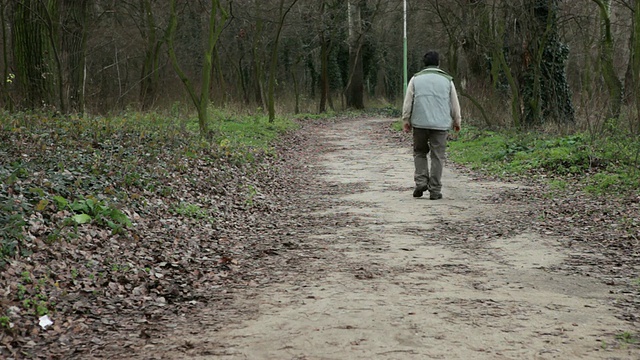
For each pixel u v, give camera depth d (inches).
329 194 461.4
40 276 211.8
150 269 238.7
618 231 296.4
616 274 227.0
